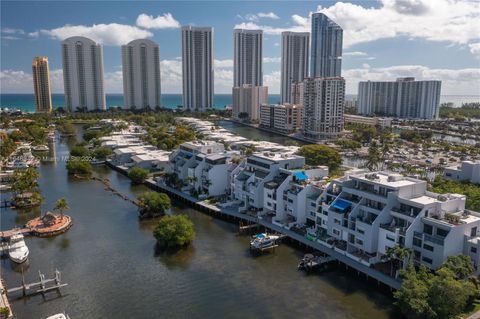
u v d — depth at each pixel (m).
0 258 123.06
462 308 87.06
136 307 96.44
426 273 92.88
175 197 188.00
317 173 151.88
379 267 109.81
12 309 95.38
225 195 178.88
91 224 152.50
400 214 107.75
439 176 196.38
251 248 127.81
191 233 132.38
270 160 155.00
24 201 174.75
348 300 98.94
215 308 95.88
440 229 99.69
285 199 145.50
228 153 197.12
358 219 114.19
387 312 93.81
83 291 103.62
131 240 137.00
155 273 113.19
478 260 98.31
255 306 96.56
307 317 92.06
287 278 109.94
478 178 184.75
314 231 131.62
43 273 113.56
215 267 116.69
